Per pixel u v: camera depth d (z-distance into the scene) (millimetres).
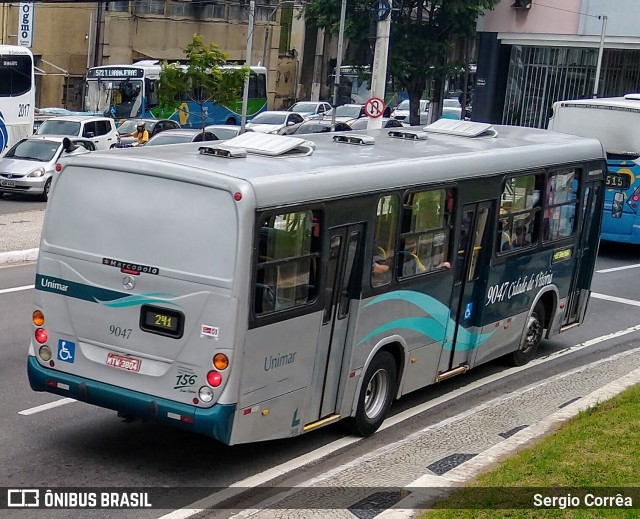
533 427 11047
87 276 10164
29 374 10648
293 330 10109
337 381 11070
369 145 12992
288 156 11102
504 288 14164
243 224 9398
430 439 11375
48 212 10414
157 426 11727
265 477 10344
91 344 10227
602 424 10664
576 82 43469
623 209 25062
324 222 10328
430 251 12344
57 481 9898
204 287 9523
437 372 13039
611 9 41406
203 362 9562
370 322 11312
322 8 49031
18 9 56000
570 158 15438
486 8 43500
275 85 74688
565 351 16766
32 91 37531
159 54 64688
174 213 9688
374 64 29281
